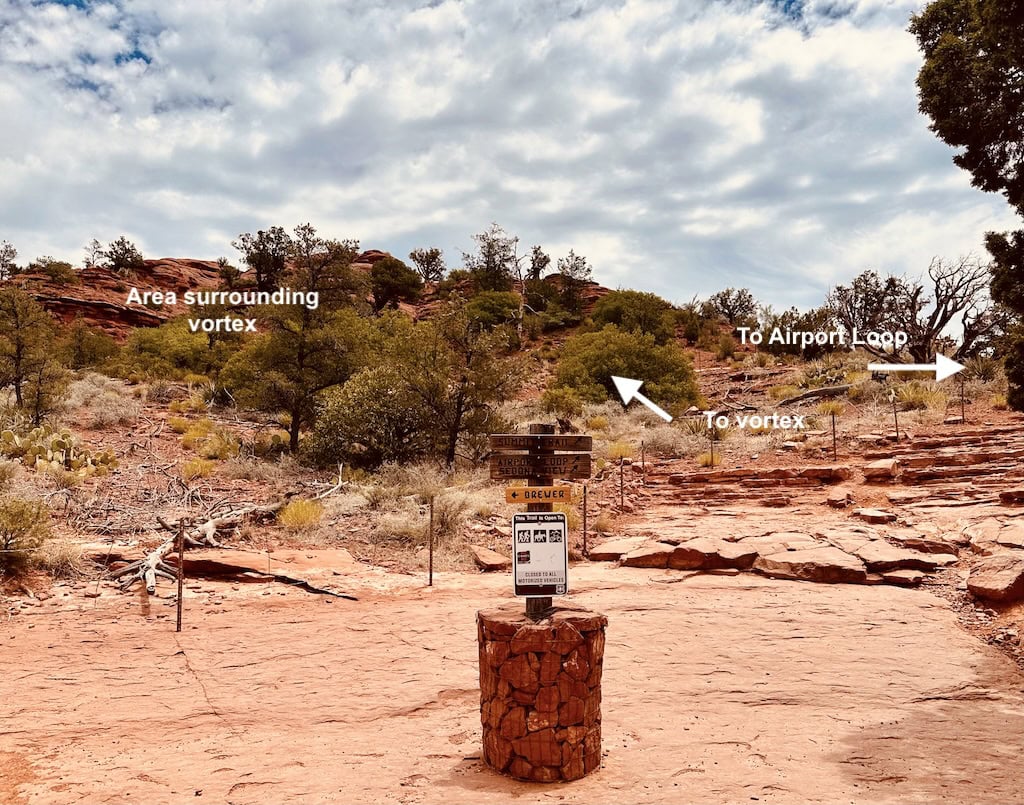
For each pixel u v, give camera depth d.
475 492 15.70
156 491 14.60
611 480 18.17
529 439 4.89
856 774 4.51
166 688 6.38
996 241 8.64
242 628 8.21
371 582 10.37
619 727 5.39
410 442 19.95
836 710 5.77
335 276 22.55
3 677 6.58
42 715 5.75
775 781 4.38
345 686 6.43
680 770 4.56
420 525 12.74
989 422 19.11
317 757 4.93
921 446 17.50
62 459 15.55
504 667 4.48
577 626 4.45
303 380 21.58
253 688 6.39
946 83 8.24
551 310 64.06
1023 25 7.15
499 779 4.43
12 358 20.66
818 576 10.23
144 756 4.98
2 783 4.54
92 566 10.23
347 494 15.24
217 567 10.23
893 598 9.19
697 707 5.83
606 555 12.05
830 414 24.41
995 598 8.55
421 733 5.38
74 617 8.41
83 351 35.97
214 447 19.70
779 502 15.12
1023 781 4.41
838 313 39.38
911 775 4.49
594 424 26.61
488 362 20.16
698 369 44.50
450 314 20.33
